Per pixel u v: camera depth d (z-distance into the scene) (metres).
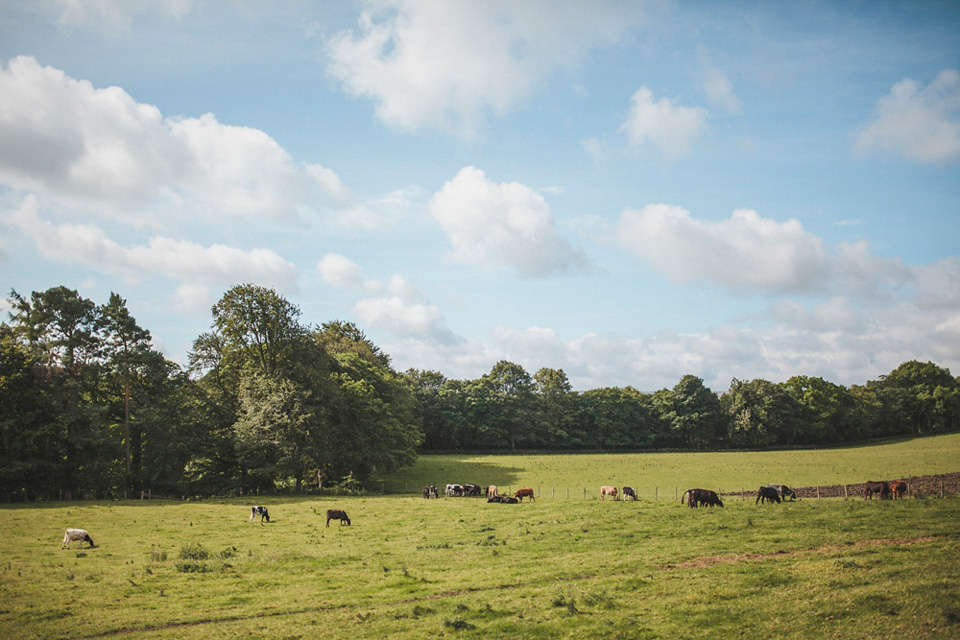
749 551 23.05
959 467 69.19
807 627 14.45
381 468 73.19
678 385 139.00
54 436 52.44
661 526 29.55
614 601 16.83
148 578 21.42
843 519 28.56
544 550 25.19
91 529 34.34
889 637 13.66
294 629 15.48
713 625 14.82
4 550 27.88
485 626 15.20
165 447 58.69
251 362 63.81
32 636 15.37
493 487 54.12
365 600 18.20
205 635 15.16
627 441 133.50
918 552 21.12
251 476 59.81
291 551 26.11
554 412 133.88
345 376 71.44
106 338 57.88
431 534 30.84
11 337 54.72
